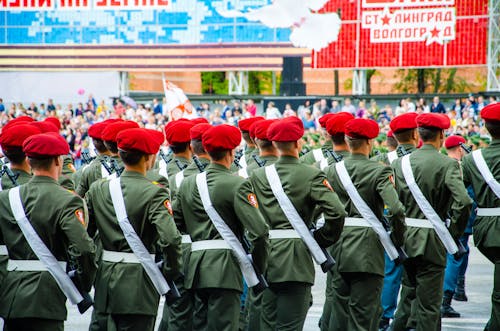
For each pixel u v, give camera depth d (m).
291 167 9.38
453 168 10.05
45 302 7.96
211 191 8.77
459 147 13.05
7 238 8.09
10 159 9.21
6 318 7.98
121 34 40.53
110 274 8.34
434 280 10.24
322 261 9.32
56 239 7.98
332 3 37.53
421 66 36.69
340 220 9.14
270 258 9.30
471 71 49.50
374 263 9.98
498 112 10.02
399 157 10.79
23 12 41.25
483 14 35.84
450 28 36.22
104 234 8.43
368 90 49.62
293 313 9.29
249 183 8.75
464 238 13.83
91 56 40.94
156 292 8.44
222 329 8.78
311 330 12.16
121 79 41.22
